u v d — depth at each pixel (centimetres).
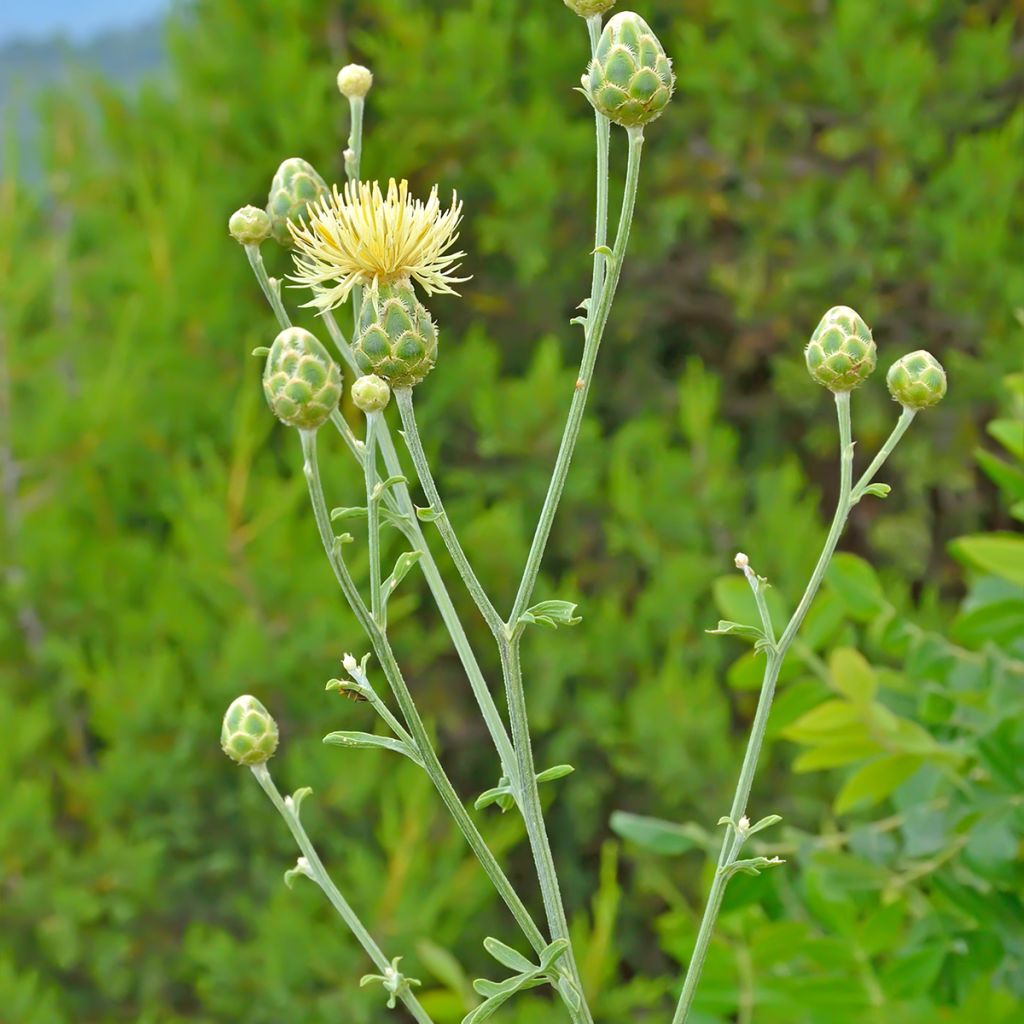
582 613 479
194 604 437
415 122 500
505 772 171
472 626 485
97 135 523
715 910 164
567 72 517
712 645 478
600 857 503
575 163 515
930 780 249
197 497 428
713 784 455
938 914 245
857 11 490
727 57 505
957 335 511
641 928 498
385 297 166
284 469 477
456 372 486
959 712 249
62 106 521
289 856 447
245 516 440
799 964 270
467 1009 308
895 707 262
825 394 514
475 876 433
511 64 524
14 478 452
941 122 510
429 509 162
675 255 544
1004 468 264
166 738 432
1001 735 229
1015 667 247
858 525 552
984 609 252
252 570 427
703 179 523
